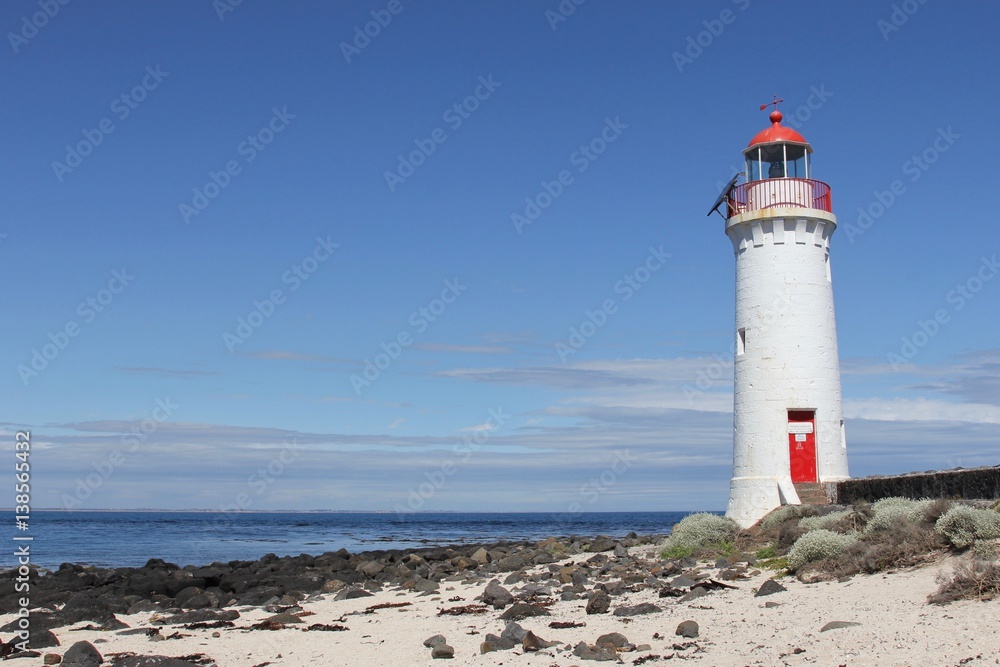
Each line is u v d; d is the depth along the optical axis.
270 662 16.34
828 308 31.95
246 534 93.88
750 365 31.73
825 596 17.09
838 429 31.33
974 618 13.48
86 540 76.81
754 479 31.00
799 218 31.53
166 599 25.03
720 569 22.67
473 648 16.20
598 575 24.80
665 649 14.72
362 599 24.84
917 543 18.48
